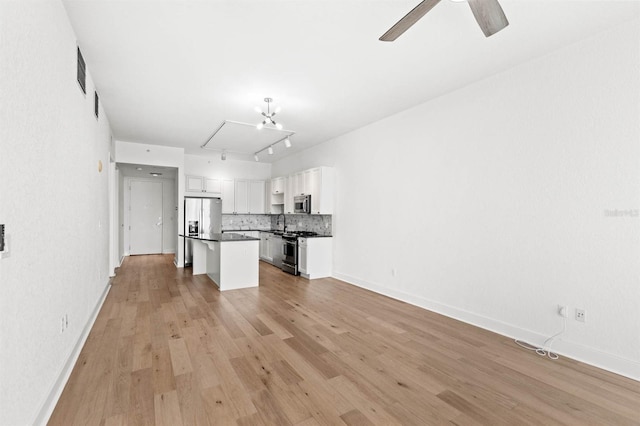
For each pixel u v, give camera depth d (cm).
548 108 284
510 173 313
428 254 401
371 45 272
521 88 304
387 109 435
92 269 340
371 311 390
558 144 277
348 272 553
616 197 244
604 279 250
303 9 225
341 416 186
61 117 216
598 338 253
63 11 217
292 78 337
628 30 237
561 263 275
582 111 262
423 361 258
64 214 225
